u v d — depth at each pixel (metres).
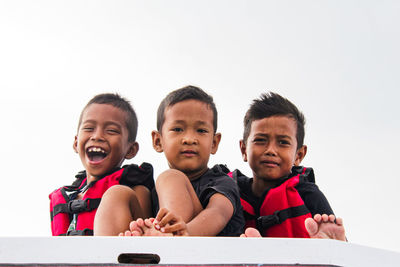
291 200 4.18
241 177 4.77
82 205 3.93
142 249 1.69
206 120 4.22
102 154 4.42
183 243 1.72
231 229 3.62
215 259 1.71
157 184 3.43
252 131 4.71
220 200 3.49
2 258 1.60
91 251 1.67
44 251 1.63
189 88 4.39
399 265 1.89
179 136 4.15
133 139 4.70
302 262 1.75
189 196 3.32
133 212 3.36
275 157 4.56
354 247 1.83
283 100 4.84
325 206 4.26
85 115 4.53
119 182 4.03
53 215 4.14
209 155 4.23
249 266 1.73
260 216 4.30
